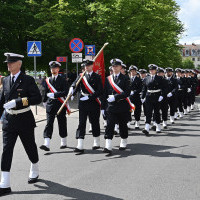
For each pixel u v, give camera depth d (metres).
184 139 8.10
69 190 4.54
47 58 23.98
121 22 22.89
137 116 9.94
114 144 7.59
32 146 4.82
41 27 19.98
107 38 23.31
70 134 8.83
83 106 6.82
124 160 6.08
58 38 22.19
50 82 6.96
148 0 23.98
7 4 21.41
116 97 6.55
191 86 15.41
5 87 4.64
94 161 6.04
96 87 6.81
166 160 6.04
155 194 4.33
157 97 8.88
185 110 13.68
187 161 5.95
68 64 24.11
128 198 4.20
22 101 4.45
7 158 4.56
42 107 15.35
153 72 8.95
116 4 21.83
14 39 23.31
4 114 4.69
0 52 22.03
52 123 6.95
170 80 10.91
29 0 21.22
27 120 4.67
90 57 13.75
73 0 21.70
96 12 21.41
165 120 9.85
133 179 4.96
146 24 23.95
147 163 5.85
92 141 7.92
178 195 4.29
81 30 22.89
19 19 22.20
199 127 10.05
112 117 6.64
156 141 7.89
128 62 26.77
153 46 25.42
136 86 9.88
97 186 4.68
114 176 5.12
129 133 9.13
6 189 4.48
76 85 6.89
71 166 5.72
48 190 4.55
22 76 4.62
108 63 23.58
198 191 4.43
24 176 5.21
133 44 23.84
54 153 6.69
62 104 6.93
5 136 4.62
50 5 21.20
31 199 4.23
